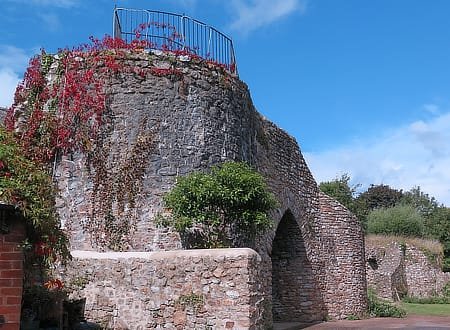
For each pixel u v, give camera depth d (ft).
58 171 39.40
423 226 142.92
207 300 29.19
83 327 29.78
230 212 37.22
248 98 47.32
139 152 39.58
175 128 40.55
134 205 38.83
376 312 70.74
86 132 39.68
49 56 41.60
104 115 39.96
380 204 190.49
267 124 54.49
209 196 36.52
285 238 61.52
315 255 63.05
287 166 58.80
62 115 40.04
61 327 27.40
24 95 41.11
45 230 21.27
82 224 38.65
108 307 31.42
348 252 68.39
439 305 93.45
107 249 38.04
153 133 40.04
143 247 38.11
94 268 32.27
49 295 28.22
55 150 39.70
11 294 19.12
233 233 38.37
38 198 20.88
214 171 38.75
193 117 41.24
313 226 63.82
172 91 41.01
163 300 30.14
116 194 38.96
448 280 109.81
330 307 64.08
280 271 61.67
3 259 19.17
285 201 56.85
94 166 39.29
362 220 154.71
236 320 28.37
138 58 40.88
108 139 39.65
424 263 108.47
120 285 31.40
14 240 19.54
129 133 39.81
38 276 29.50
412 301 100.58
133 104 40.19
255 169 47.73
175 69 41.34
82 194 39.04
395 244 106.11
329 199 68.08
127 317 30.83
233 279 28.86
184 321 29.43
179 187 37.35
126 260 31.55
